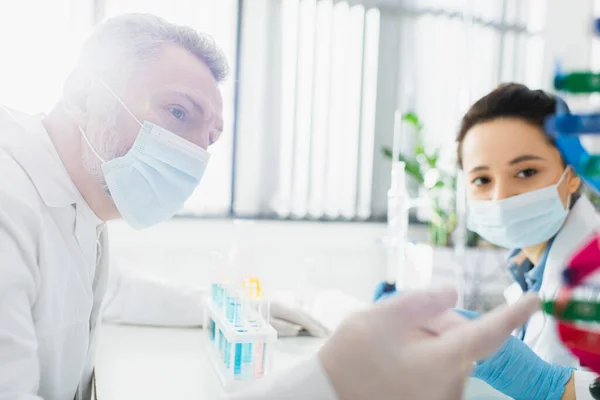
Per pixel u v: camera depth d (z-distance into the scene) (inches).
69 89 38.7
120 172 39.3
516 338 21.6
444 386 13.5
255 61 97.0
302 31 99.9
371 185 105.7
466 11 94.3
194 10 91.3
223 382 35.2
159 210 42.6
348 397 14.2
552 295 12.9
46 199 36.4
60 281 36.7
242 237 92.0
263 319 39.1
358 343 14.5
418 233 93.8
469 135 33.4
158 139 39.1
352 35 103.8
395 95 107.3
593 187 11.5
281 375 15.6
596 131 10.8
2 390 28.4
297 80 99.9
